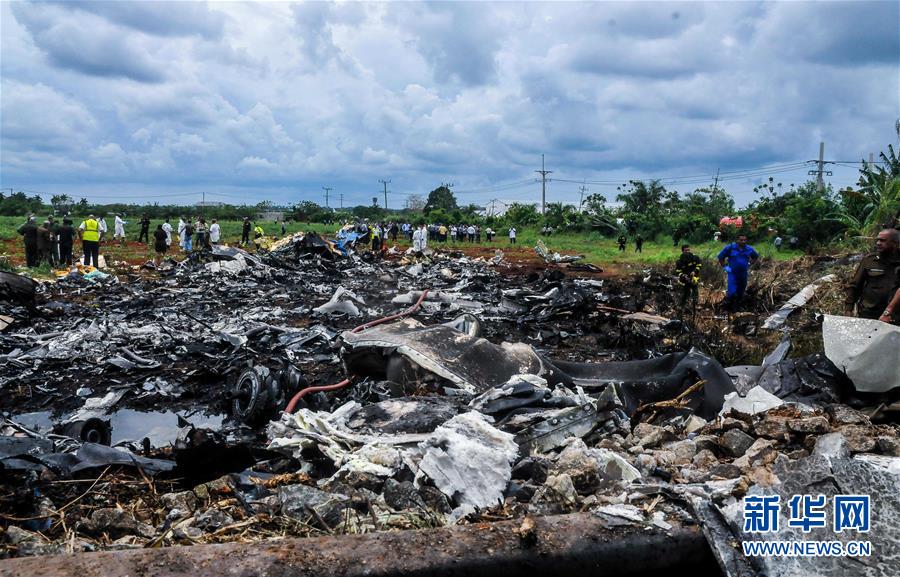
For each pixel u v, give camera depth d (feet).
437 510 12.09
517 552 9.48
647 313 46.39
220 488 12.96
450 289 61.77
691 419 17.84
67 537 11.19
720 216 171.73
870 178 77.66
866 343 19.51
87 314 46.44
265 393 23.75
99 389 29.01
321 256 82.53
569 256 99.96
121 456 14.61
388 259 95.91
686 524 10.43
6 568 8.60
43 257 73.51
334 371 31.78
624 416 17.11
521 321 44.88
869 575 9.19
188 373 30.73
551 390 18.19
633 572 9.93
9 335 37.73
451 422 14.15
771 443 14.11
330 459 14.82
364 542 9.52
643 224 172.96
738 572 9.50
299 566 8.88
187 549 9.18
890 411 18.21
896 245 22.82
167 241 94.89
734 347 34.68
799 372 20.72
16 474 13.55
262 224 235.81
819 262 57.98
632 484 12.42
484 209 310.86
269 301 55.01
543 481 13.16
